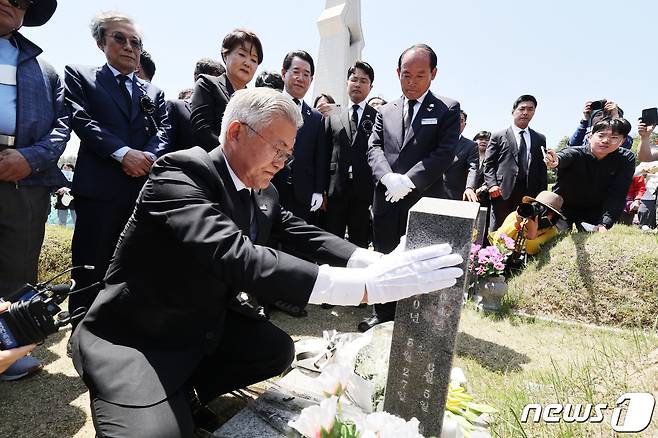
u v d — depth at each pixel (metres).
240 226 1.74
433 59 3.32
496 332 3.64
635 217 8.15
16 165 2.49
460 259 1.47
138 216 1.65
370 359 2.16
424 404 1.76
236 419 1.91
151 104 3.33
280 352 2.10
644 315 3.65
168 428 1.45
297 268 1.44
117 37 3.10
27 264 2.70
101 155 2.98
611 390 2.20
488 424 2.00
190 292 1.68
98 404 1.53
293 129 1.62
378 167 3.42
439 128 3.35
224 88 3.49
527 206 4.57
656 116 5.13
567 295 4.04
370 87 4.58
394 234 3.41
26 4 2.60
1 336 1.33
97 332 1.74
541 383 2.55
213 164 1.69
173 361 1.67
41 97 2.72
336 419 1.34
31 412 2.29
